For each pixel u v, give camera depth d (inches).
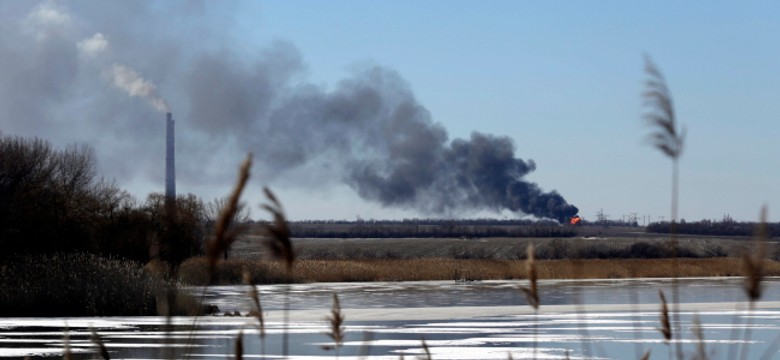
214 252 312.2
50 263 3292.3
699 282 5541.3
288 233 316.5
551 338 2128.4
